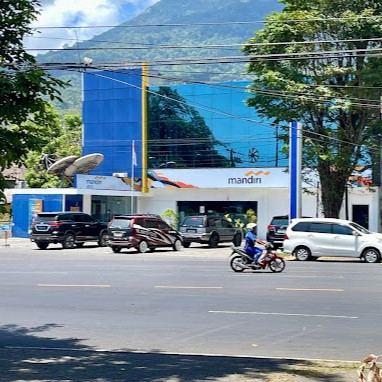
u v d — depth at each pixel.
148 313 17.72
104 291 22.02
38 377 10.91
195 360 12.27
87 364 12.00
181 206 63.03
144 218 42.59
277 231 44.62
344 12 40.88
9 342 14.38
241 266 28.44
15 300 20.17
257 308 18.30
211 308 18.39
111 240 41.94
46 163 72.38
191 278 25.84
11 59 11.33
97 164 58.84
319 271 28.94
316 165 45.50
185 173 61.75
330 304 18.92
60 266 31.30
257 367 11.60
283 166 57.94
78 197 57.56
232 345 13.77
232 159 60.53
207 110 61.47
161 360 12.29
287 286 23.09
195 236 46.97
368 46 41.69
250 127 59.72
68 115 83.38
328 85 41.72
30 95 10.94
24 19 11.04
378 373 7.82
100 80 65.00
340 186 45.25
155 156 63.41
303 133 43.56
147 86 63.38
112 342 14.22
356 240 35.22
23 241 55.22
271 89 42.06
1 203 11.30
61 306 19.02
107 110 64.81
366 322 16.16
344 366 11.60
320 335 14.68
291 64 42.09
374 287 22.73
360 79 41.12
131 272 28.28
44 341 14.45
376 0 41.31
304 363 11.90
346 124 43.69
